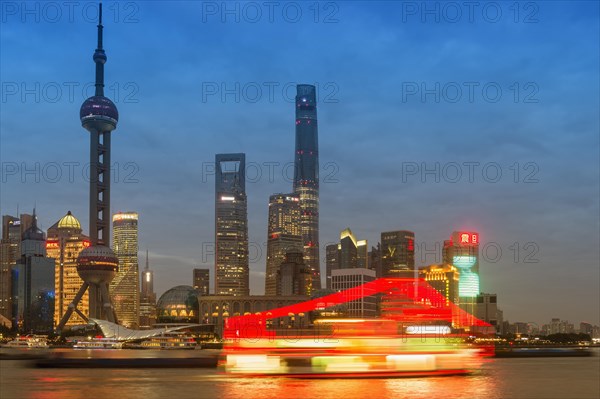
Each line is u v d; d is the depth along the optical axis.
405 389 133.00
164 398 124.88
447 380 154.38
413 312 152.50
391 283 153.38
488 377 182.62
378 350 144.50
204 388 140.25
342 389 132.25
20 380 167.12
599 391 146.00
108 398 126.19
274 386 138.50
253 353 150.50
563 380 176.25
